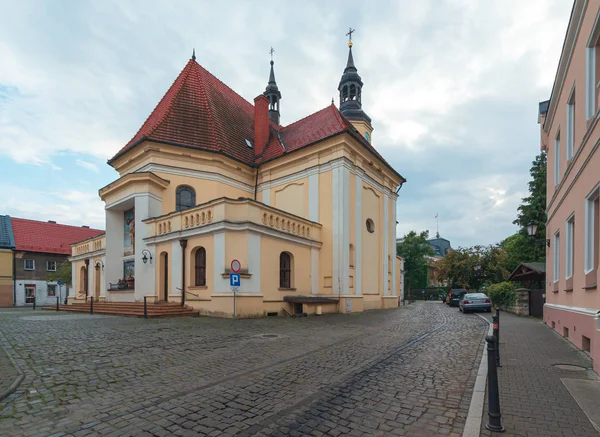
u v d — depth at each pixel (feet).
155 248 59.16
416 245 173.37
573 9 28.43
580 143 27.78
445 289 185.68
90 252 82.02
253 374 19.92
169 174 66.44
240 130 83.30
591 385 18.22
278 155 73.97
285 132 87.15
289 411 14.65
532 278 61.98
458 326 43.57
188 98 74.90
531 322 49.29
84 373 19.67
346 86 103.40
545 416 14.14
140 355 24.13
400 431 12.89
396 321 48.52
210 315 49.90
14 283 126.93
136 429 12.89
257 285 50.88
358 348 27.63
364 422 13.62
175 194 66.69
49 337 30.78
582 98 28.37
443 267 119.65
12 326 38.09
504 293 73.31
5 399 15.67
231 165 73.51
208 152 69.31
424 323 46.57
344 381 18.78
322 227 67.15
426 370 21.13
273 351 25.98
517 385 18.28
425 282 192.24
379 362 23.03
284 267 58.75
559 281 38.29
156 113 79.15
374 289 76.74
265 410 14.73
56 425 13.15
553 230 42.14
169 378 18.99
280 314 54.90
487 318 55.83
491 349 13.41
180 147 67.00
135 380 18.57
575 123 30.12
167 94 81.56
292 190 72.90
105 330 35.24
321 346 28.14
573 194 31.12
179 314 50.21
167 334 33.06
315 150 69.10
